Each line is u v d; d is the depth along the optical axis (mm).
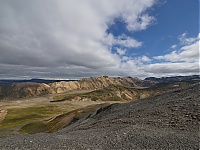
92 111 84688
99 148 18438
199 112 27594
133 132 23438
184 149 17125
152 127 25781
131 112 44438
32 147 18797
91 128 35906
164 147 17875
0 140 22750
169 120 27766
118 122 34219
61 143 20203
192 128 23031
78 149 18141
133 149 17891
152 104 48062
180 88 60031
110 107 69562
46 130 88125
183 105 34312
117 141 20312
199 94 39781
